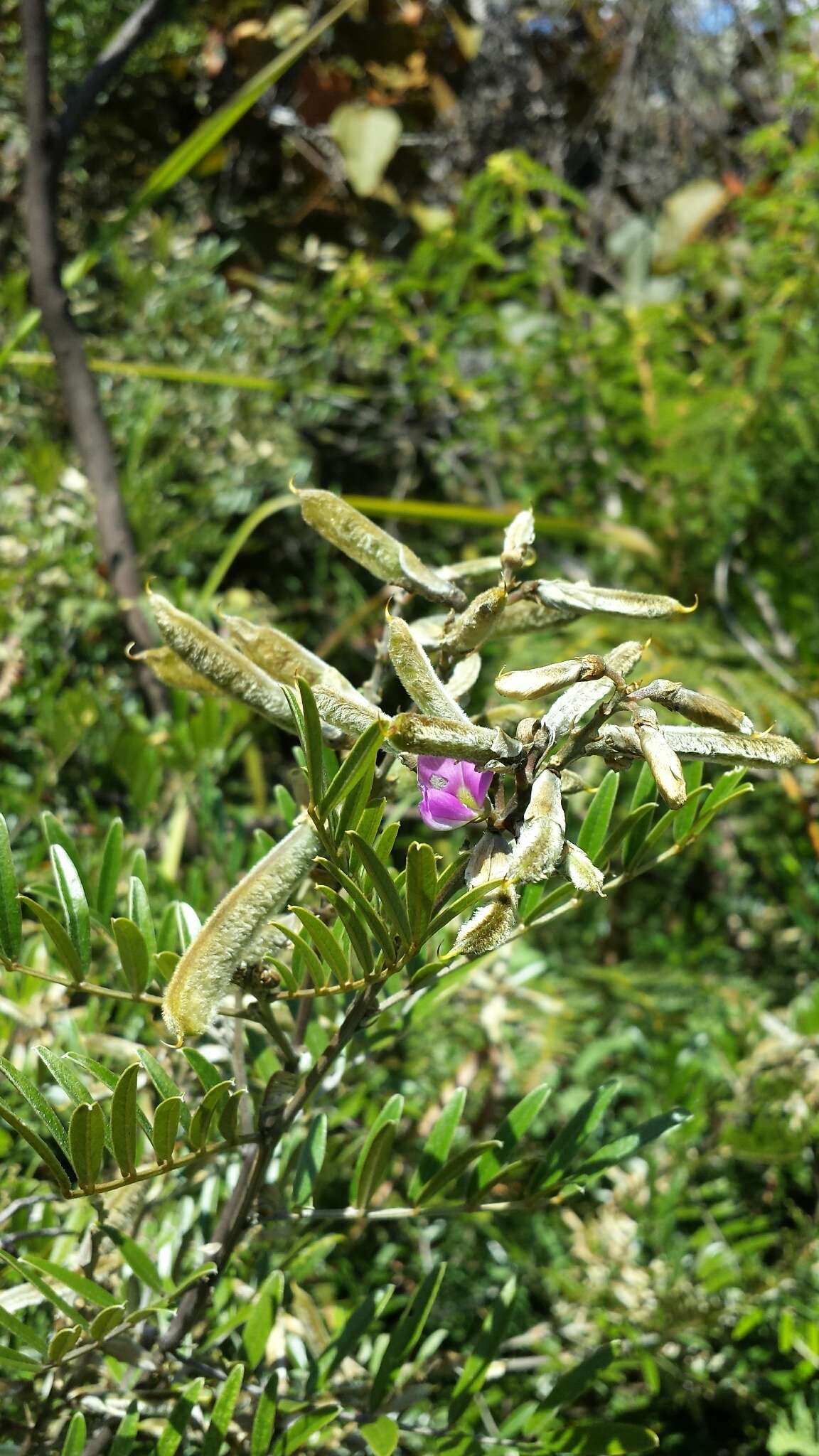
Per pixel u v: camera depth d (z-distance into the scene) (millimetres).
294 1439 503
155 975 608
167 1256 577
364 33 1688
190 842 944
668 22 1760
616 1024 1048
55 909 709
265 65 1625
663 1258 805
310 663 465
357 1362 614
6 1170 650
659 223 1545
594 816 533
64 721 917
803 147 1337
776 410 1271
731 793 521
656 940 1172
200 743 782
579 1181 521
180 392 1410
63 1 1452
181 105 1656
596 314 1427
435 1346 615
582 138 1834
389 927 457
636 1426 530
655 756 407
